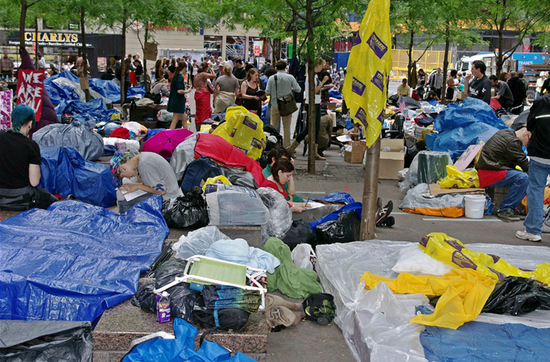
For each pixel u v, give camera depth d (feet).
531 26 53.57
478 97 38.19
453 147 32.91
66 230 16.90
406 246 16.84
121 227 17.97
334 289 15.17
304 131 35.65
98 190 24.09
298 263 17.16
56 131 30.66
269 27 69.56
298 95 43.80
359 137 42.16
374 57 17.48
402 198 29.76
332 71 113.50
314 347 13.47
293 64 43.45
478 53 120.78
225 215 18.58
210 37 142.41
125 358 11.09
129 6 54.54
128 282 13.64
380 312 13.50
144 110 48.03
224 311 12.09
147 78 71.67
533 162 21.76
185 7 62.18
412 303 14.15
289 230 18.94
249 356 12.09
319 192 30.12
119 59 77.92
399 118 42.04
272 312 14.32
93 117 47.39
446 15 53.36
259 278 13.99
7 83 59.16
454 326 12.76
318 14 34.65
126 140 31.58
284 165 21.67
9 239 16.03
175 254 15.78
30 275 13.24
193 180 22.57
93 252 15.69
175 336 11.57
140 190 20.98
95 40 111.45
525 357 11.59
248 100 45.06
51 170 23.22
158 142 28.30
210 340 11.92
